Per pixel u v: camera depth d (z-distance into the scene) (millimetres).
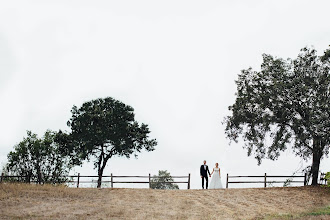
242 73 29594
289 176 28625
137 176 29531
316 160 27812
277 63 28516
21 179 31422
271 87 27859
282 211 18391
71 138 43344
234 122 29141
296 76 28078
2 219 13836
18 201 18062
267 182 28578
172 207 19188
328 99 25953
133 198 22188
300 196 23703
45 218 14367
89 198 21297
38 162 32062
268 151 27547
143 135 46750
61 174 32281
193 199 22266
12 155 31750
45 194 21266
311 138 26312
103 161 45219
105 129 44125
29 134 32562
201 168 28422
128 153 45812
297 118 26766
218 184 28297
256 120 28078
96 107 45156
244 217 16656
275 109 27297
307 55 28172
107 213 16422
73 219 14547
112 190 25578
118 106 46688
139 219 15414
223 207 19578
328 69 27484
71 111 45750
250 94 28734
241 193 24938
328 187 25766
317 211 17391
